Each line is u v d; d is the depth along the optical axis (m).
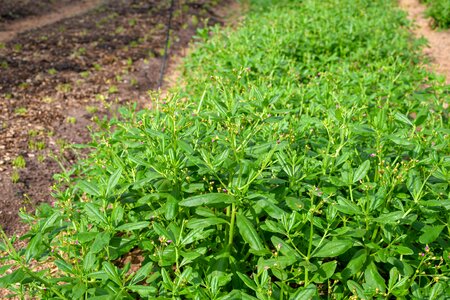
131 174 0.98
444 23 3.23
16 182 1.46
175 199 0.85
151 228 0.93
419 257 0.86
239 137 0.99
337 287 0.83
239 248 0.92
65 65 2.58
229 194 0.83
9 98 2.08
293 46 2.15
